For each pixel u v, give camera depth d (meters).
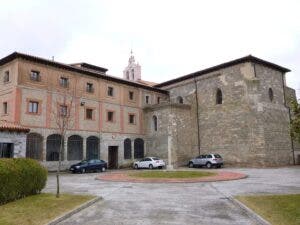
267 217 9.34
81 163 32.28
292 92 41.78
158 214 10.59
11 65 31.00
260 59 36.84
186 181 20.88
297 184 18.25
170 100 46.44
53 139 32.25
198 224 9.11
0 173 11.48
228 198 13.81
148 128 42.50
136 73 61.72
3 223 8.66
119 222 9.45
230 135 37.59
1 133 24.69
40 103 31.55
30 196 13.49
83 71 35.72
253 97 35.88
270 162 34.91
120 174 28.16
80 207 11.41
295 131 11.59
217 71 40.19
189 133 41.00
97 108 37.34
